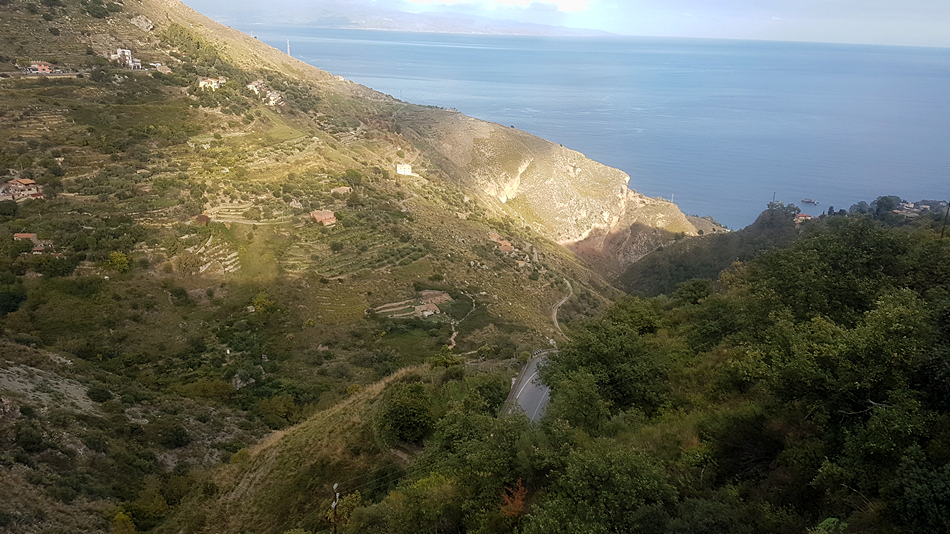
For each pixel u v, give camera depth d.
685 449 16.42
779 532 11.94
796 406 14.91
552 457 15.77
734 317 27.36
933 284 19.59
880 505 11.14
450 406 29.12
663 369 23.86
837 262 21.58
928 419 12.12
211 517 26.09
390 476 25.67
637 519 12.20
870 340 13.79
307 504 25.50
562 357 25.62
